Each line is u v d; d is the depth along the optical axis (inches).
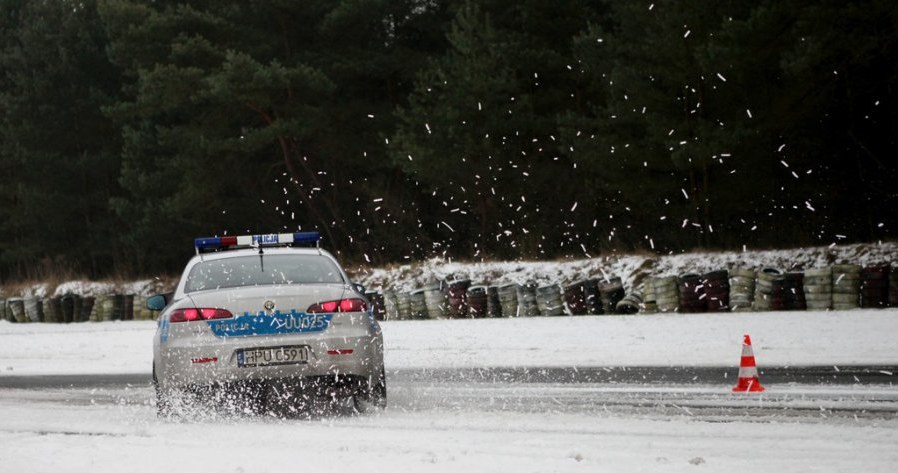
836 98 3078.2
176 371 878.4
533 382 1130.0
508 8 3828.7
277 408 952.9
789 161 3036.4
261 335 877.2
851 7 2714.1
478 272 2967.5
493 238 3572.8
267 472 620.7
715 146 2714.1
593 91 3582.7
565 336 1717.5
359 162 4111.7
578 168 3341.5
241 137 3880.4
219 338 876.0
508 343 1646.2
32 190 4909.0
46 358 1825.8
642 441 717.3
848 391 947.3
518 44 3513.8
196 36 3917.3
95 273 5014.8
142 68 4089.6
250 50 4042.8
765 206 2977.4
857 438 700.0
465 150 3376.0
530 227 3494.1
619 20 3169.3
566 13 3705.7
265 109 4035.4
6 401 1143.0
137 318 3292.3
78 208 5044.3
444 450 690.2
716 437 727.7
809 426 761.0
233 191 4441.4
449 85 3459.6
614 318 2090.3
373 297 2630.4
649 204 2997.0
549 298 2345.0
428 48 4542.3
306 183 4333.2
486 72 3457.2
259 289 898.7
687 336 1601.9
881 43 2849.4
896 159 3100.4
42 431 874.8
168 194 4389.8
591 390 1039.0
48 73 5044.3
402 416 881.5
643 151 2898.6
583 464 622.2
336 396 994.1
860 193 3053.6
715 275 2143.2
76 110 5017.2
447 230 4138.8
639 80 2886.3
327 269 964.6
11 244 5172.2
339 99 4158.5
